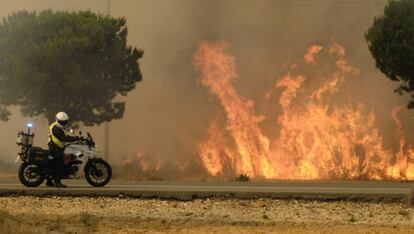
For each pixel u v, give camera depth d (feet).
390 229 151.64
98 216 163.12
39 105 348.59
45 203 181.47
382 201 187.21
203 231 149.38
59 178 199.31
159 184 226.99
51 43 339.98
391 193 189.67
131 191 190.80
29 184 198.49
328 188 208.44
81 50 344.28
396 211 174.91
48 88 341.41
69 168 199.00
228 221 159.22
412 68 339.98
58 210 171.94
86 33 351.05
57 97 346.13
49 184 202.39
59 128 199.62
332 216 168.86
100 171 202.90
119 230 149.89
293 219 164.04
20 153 200.85
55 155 198.70
